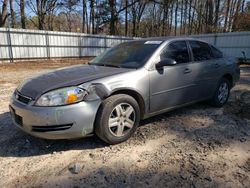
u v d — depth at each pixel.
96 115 2.82
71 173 2.47
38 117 2.59
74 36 19.47
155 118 4.06
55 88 2.70
